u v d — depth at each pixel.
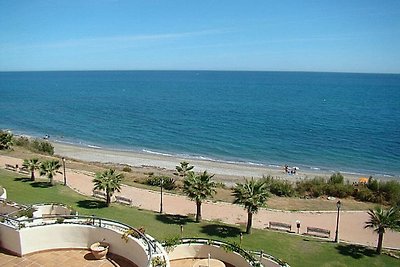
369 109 135.12
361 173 62.44
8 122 104.94
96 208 36.56
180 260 23.81
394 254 30.80
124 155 70.31
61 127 98.81
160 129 95.69
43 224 21.06
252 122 106.50
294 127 99.38
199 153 73.19
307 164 67.25
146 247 19.09
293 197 46.53
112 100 161.38
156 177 48.72
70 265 19.50
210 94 192.38
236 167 63.59
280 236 33.06
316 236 34.12
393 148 78.06
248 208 32.12
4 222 20.89
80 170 52.53
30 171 47.28
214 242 24.20
